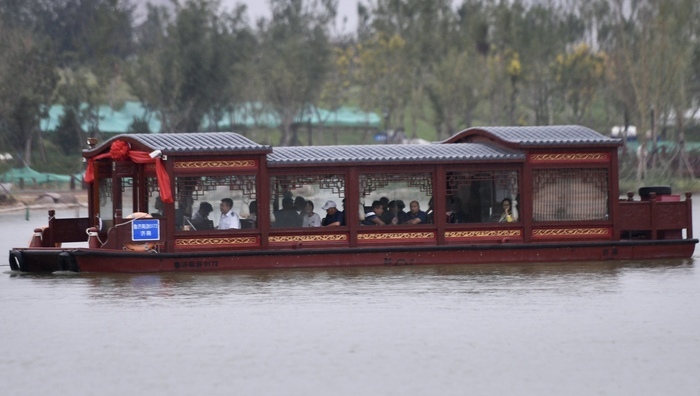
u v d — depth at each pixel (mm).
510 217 91750
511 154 91125
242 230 87312
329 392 51125
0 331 64812
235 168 87000
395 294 76438
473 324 65750
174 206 86500
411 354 58094
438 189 90438
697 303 72688
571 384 52438
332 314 69062
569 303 72812
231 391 51312
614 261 92938
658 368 55156
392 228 89750
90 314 69625
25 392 51562
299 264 88250
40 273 88875
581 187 92562
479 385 52219
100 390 51719
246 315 68812
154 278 84062
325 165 88562
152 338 62156
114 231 86375
